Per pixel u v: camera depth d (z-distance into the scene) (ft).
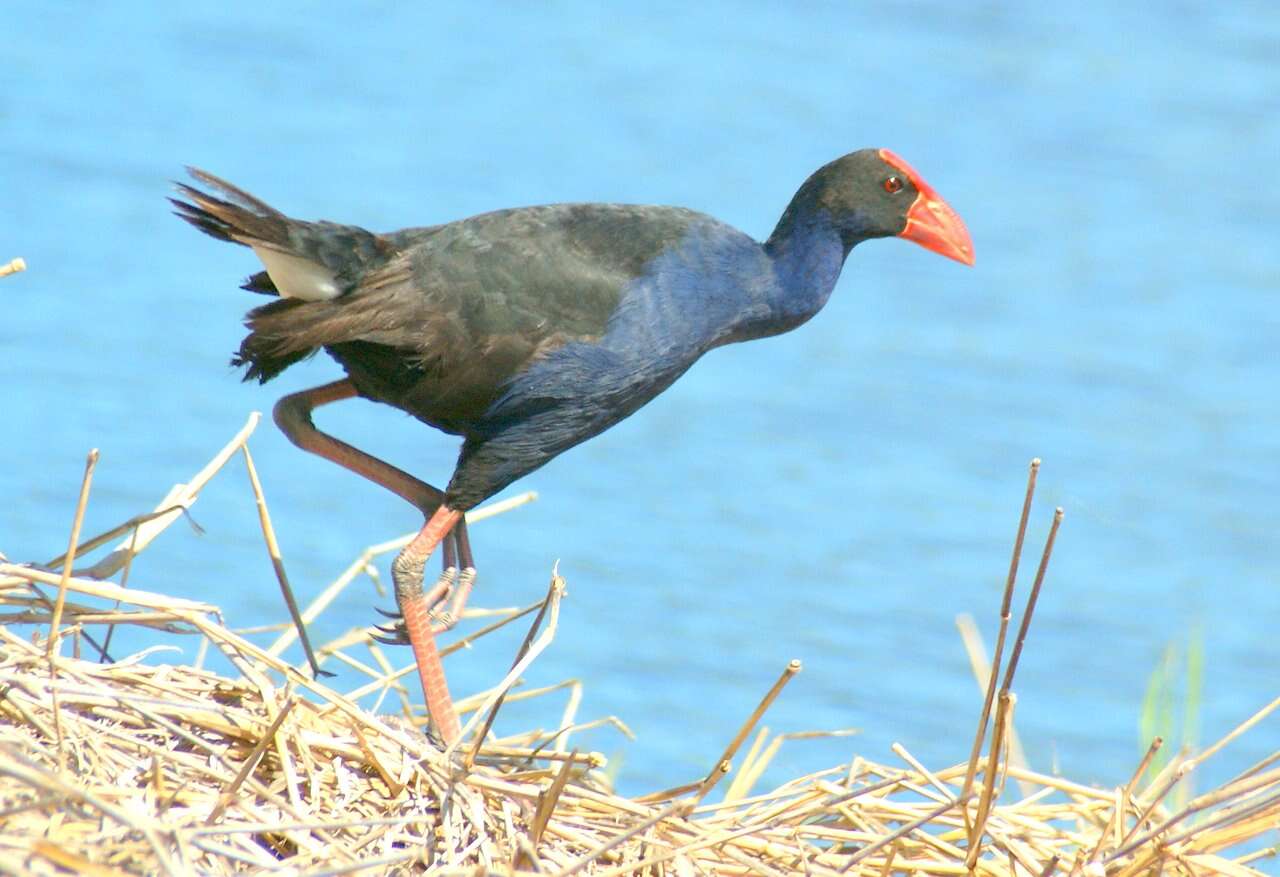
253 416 31.22
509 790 27.45
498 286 31.73
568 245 32.58
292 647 44.93
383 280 31.53
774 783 42.11
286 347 31.17
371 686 31.04
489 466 32.68
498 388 32.04
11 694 25.34
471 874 24.81
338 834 25.80
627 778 42.16
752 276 34.45
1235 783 26.43
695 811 28.25
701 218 34.19
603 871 26.07
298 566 50.34
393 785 27.02
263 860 23.89
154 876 22.82
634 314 32.48
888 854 27.17
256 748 25.55
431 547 32.42
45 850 21.95
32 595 27.68
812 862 27.22
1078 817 30.66
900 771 29.14
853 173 35.63
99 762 24.99
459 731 31.09
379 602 48.57
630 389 33.01
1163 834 27.40
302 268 31.32
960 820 28.66
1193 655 41.34
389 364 32.17
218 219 31.17
